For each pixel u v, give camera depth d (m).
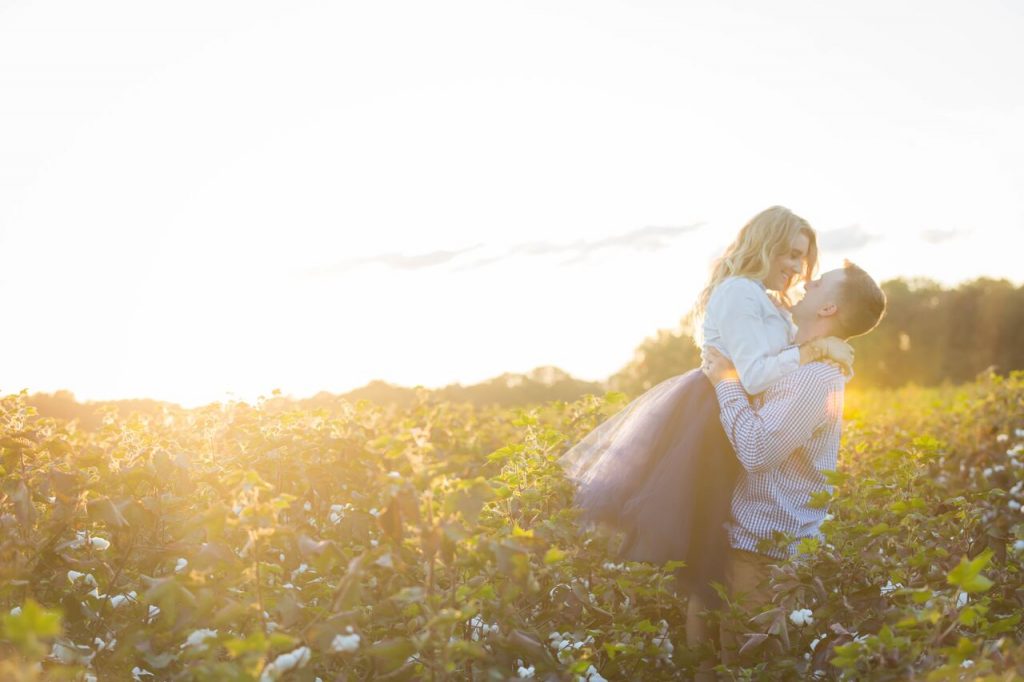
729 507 3.69
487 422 8.16
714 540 3.64
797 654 3.07
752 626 3.23
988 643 2.68
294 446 3.85
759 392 3.68
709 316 3.87
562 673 2.81
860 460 5.32
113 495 3.39
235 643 2.20
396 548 2.73
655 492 3.66
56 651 2.61
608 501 3.75
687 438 3.70
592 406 5.02
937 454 3.84
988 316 75.69
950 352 74.56
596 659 3.17
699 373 3.90
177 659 2.82
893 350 73.81
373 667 2.91
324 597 3.03
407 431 2.72
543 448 3.85
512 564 2.56
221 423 4.56
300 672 2.56
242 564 2.82
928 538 3.39
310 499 3.76
